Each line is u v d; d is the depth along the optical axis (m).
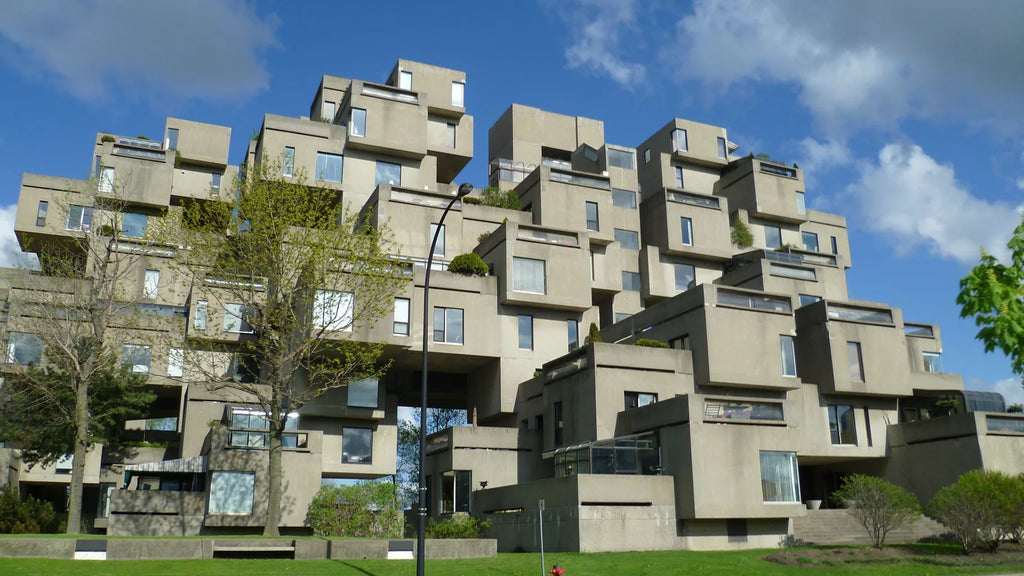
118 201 36.72
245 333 38.47
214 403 36.75
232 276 30.17
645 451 31.02
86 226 43.34
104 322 33.97
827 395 39.12
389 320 36.94
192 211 31.00
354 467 38.75
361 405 38.75
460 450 35.72
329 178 48.41
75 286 32.94
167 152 48.47
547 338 41.00
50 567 18.41
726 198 57.53
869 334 40.22
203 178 51.69
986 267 8.27
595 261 49.25
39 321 34.97
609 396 33.84
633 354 34.94
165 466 32.38
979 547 26.61
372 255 31.47
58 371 33.31
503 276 40.25
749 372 36.91
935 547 27.66
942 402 42.19
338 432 38.91
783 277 46.94
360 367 38.38
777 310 38.72
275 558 23.41
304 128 48.69
